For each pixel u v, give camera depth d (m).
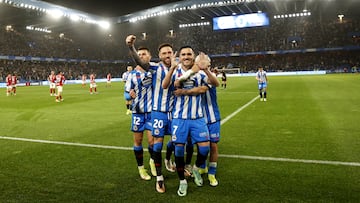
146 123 4.65
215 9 51.66
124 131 8.24
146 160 5.57
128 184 4.41
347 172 4.59
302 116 9.77
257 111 11.22
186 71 4.11
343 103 12.71
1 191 4.20
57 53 55.72
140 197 3.94
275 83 27.72
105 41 67.12
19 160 5.66
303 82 27.61
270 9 51.47
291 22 58.69
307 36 56.03
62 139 7.40
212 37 63.47
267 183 4.26
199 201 3.78
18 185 4.41
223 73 24.25
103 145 6.69
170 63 4.35
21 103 16.86
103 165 5.27
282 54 58.66
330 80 29.20
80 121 10.13
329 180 4.30
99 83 43.75
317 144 6.25
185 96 4.10
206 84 4.08
